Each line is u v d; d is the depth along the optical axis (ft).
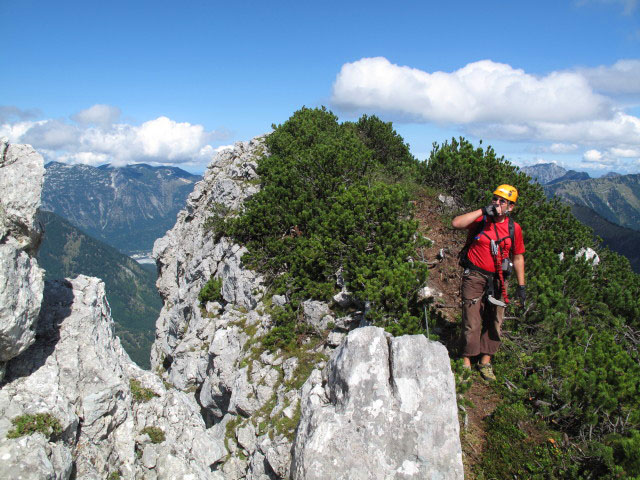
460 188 44.24
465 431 20.27
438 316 27.71
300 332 37.24
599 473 16.67
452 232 39.24
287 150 70.44
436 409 17.78
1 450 18.43
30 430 19.74
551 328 24.47
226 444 34.73
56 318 25.58
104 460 23.44
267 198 54.65
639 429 18.03
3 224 20.53
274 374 35.50
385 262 31.32
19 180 21.04
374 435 17.57
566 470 17.21
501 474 18.13
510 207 20.58
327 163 55.57
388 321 26.86
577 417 19.13
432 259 35.63
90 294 28.22
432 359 19.03
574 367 20.47
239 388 37.06
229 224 60.13
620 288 30.27
